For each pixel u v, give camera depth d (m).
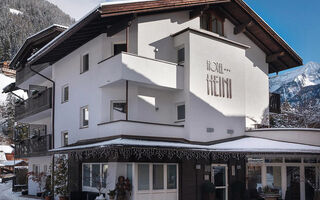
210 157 17.44
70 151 16.16
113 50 18.05
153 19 17.64
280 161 18.66
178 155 15.76
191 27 19.19
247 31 22.27
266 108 23.11
